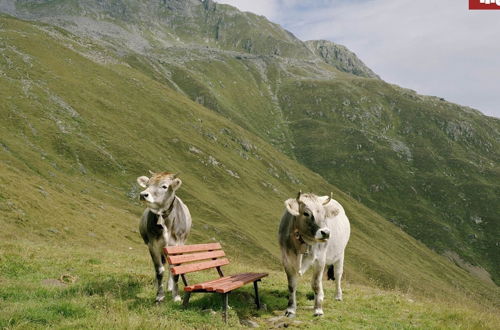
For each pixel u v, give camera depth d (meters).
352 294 14.20
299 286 14.44
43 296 10.32
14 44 166.62
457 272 170.62
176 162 143.25
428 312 12.15
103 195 94.44
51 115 124.50
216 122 199.38
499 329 10.95
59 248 22.11
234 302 11.20
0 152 89.38
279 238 10.93
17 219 37.38
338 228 12.15
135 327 7.98
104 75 185.75
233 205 134.50
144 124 156.00
